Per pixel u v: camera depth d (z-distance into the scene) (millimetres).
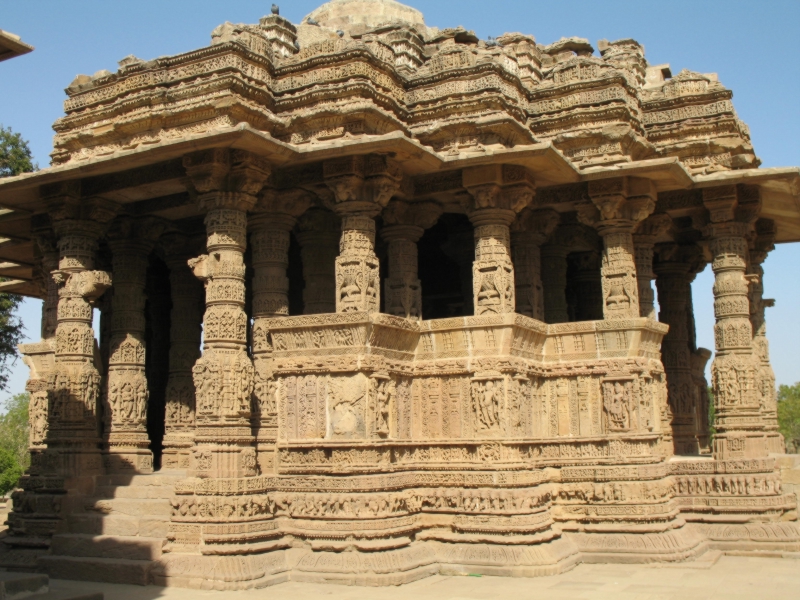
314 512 13445
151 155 13719
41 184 15188
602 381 14930
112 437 16297
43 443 16078
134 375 16625
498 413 14000
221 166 13750
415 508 14125
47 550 14195
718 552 14898
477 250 14766
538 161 14211
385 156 14055
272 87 15844
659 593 11680
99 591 11648
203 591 12156
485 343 14281
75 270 15398
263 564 12797
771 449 18094
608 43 20891
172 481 15055
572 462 14945
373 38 16734
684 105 18859
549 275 18328
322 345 13891
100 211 15586
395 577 12625
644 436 14680
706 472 15789
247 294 20422
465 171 14797
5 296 32312
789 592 11742
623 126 17141
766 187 16281
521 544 13398
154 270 21047
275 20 17672
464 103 16359
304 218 16328
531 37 19172
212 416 13438
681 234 19953
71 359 15211
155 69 15461
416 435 14680
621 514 14445
